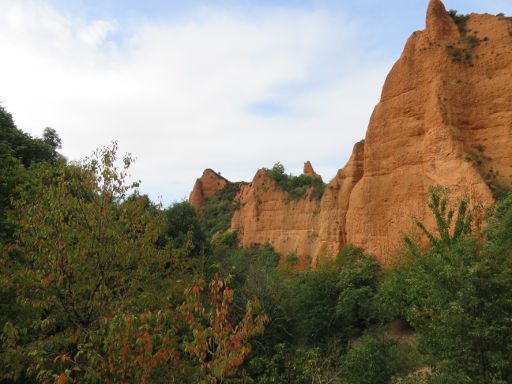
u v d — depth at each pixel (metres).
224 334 6.59
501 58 31.80
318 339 22.72
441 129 31.50
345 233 42.59
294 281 29.03
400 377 14.63
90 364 7.60
